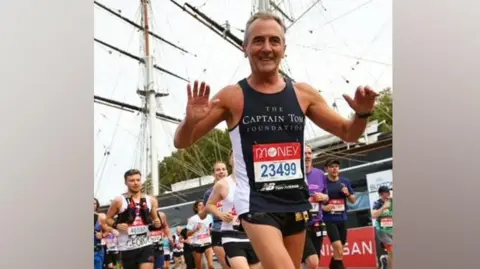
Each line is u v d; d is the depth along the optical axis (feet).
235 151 7.39
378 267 17.35
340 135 7.54
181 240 19.70
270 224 7.09
